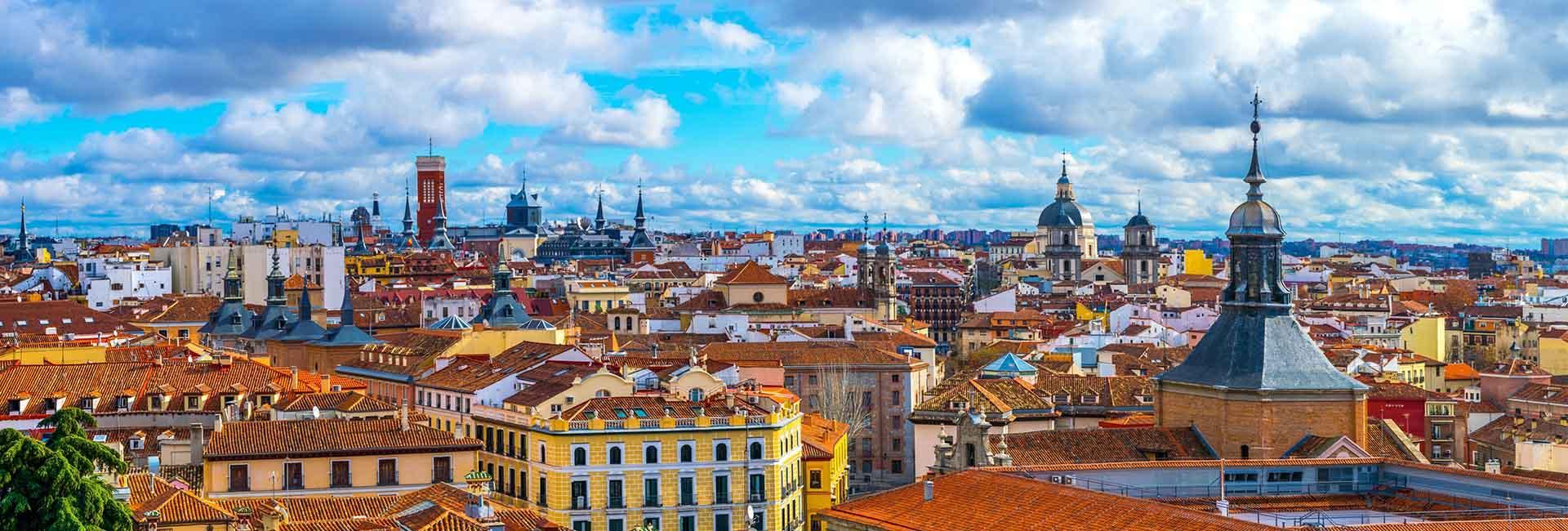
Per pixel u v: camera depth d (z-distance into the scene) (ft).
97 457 456.04
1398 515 435.94
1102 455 540.52
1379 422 579.07
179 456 614.34
